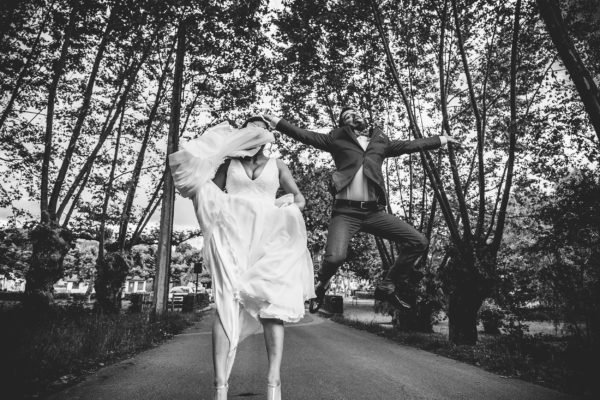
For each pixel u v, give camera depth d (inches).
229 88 676.7
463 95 544.7
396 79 435.5
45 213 532.4
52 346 241.0
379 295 153.8
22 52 513.7
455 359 308.8
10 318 390.6
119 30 544.1
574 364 240.5
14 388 163.9
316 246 1027.9
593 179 321.4
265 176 118.2
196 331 497.4
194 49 613.0
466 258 397.1
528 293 336.5
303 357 293.1
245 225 111.3
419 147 152.7
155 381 197.3
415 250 144.9
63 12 533.6
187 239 1038.4
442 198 431.2
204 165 114.7
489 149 514.6
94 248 2329.0
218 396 97.0
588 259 310.2
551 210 334.3
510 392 192.7
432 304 545.0
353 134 150.6
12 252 546.3
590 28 358.6
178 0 539.8
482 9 430.0
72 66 584.4
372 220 145.4
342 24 478.0
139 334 362.6
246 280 104.7
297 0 482.0
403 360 293.7
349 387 192.7
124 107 754.2
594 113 168.4
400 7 476.1
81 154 729.0
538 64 430.9
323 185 850.1
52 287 519.8
